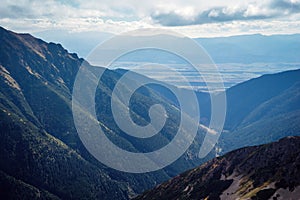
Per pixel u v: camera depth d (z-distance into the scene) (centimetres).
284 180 13938
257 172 16088
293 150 16088
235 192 15588
